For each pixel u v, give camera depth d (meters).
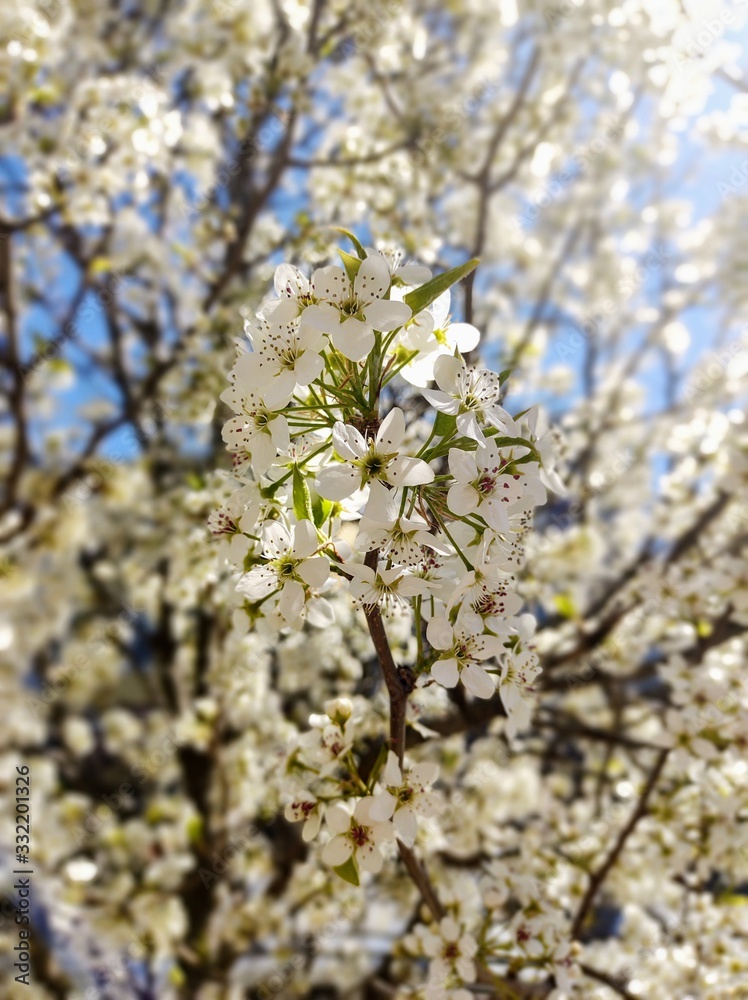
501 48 0.53
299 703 0.41
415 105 0.47
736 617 0.33
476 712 0.29
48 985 0.44
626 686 0.47
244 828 0.45
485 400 0.17
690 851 0.32
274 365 0.17
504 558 0.17
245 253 0.41
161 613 0.50
